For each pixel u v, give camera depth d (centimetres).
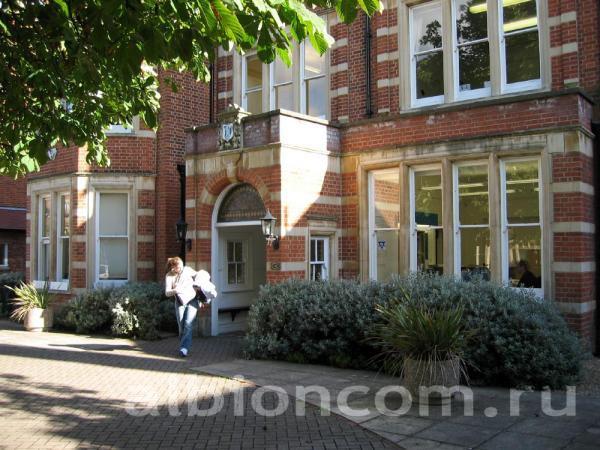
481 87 1130
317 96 1359
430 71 1198
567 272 981
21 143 778
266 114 1167
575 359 796
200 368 927
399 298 885
